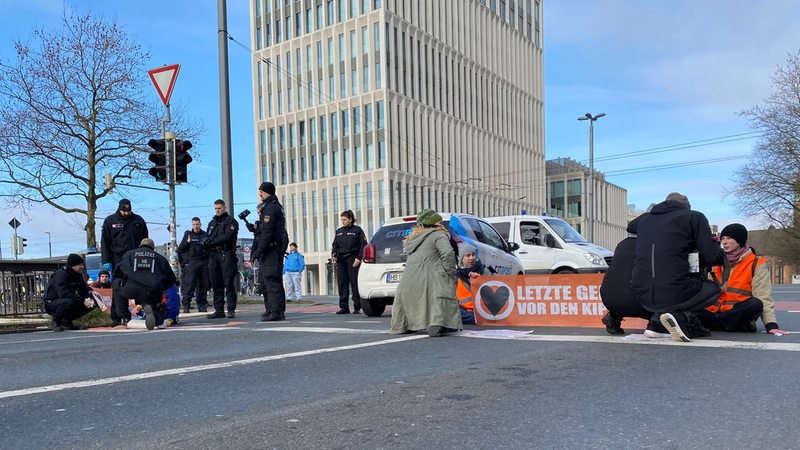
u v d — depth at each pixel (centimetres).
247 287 3391
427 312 655
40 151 1756
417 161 5094
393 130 4869
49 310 901
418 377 427
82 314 927
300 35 5422
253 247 956
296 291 1916
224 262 1094
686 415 323
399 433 298
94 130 1798
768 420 312
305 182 5362
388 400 362
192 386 407
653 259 572
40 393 390
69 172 1812
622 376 419
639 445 277
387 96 4822
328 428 307
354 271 1144
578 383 400
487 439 288
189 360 516
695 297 564
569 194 7681
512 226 1325
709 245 557
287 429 306
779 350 507
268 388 399
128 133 1827
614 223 8588
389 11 4900
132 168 1873
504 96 6381
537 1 7219
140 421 323
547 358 495
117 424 318
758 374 416
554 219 1340
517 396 368
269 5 5656
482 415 328
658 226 580
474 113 5853
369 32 4928
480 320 780
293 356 522
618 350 526
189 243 1244
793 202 3584
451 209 5441
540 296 752
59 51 1755
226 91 1416
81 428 311
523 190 6600
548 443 281
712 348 524
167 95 1168
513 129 6500
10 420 327
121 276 887
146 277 860
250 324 883
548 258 1258
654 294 570
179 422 321
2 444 287
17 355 569
